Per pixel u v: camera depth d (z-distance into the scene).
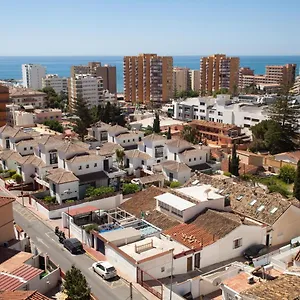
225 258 51.22
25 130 103.38
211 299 42.97
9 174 84.56
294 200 62.50
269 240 54.72
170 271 47.22
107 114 138.88
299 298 29.75
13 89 187.12
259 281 38.19
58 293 42.38
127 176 85.44
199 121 142.88
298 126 117.25
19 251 47.03
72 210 61.44
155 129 130.25
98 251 53.06
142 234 51.78
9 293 36.53
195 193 59.44
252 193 60.56
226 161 91.06
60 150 76.62
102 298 42.28
